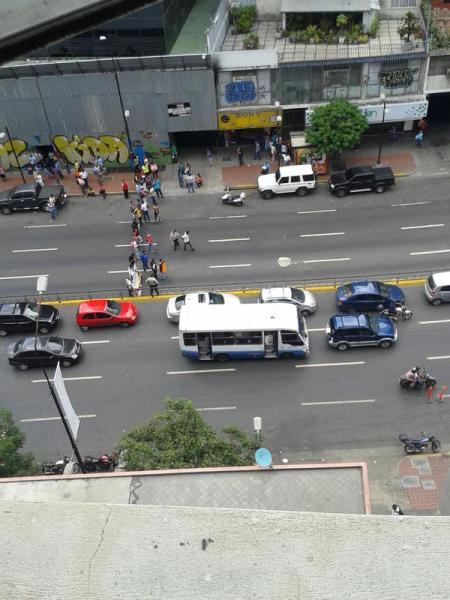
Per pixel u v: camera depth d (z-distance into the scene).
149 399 31.59
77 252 41.03
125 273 39.16
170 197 45.06
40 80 44.03
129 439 21.81
